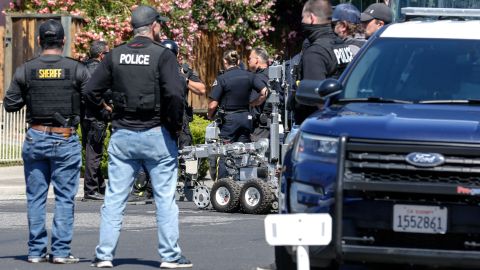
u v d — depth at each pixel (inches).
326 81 677.3
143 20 740.0
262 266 753.0
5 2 1910.7
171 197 748.0
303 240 561.0
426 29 733.3
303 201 607.2
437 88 687.1
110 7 1823.3
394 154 583.8
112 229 747.4
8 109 788.0
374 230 585.3
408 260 577.3
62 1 1820.9
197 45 2014.0
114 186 746.8
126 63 732.7
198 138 1535.4
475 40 719.1
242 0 2031.3
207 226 1021.8
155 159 740.7
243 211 1143.6
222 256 818.8
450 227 577.9
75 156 783.7
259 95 1194.6
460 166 577.6
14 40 1793.8
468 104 672.4
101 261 749.3
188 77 1278.3
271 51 2154.3
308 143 619.2
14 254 832.3
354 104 668.1
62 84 776.9
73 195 785.6
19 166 1609.3
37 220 784.9
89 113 1262.3
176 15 1878.7
